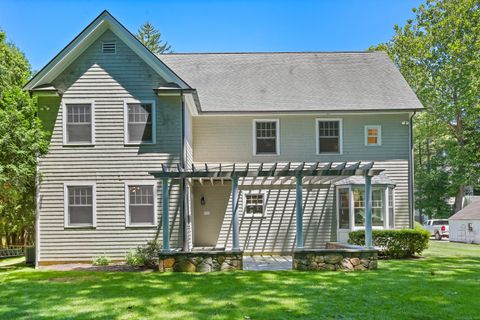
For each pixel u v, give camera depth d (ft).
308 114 49.57
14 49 76.33
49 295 24.66
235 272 33.04
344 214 48.16
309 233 48.96
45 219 41.39
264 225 49.29
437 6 91.66
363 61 59.52
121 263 40.29
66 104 41.93
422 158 117.60
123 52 42.34
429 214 109.29
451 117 88.63
